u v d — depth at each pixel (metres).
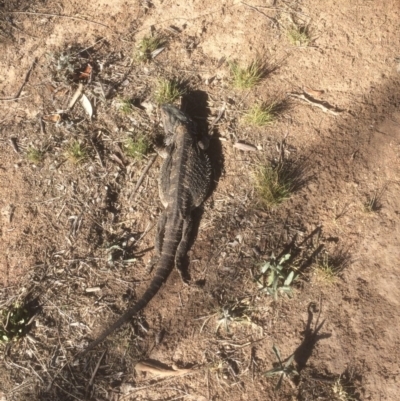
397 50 1.07
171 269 0.96
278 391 0.88
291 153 1.02
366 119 1.03
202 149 1.01
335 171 1.01
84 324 0.93
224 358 0.90
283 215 0.98
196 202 0.98
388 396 0.87
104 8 1.14
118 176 1.02
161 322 0.93
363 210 0.97
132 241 0.99
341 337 0.90
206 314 0.93
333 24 1.10
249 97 1.06
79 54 1.11
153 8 1.14
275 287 0.90
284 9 1.11
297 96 1.06
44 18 1.15
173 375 0.90
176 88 1.08
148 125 1.05
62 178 1.02
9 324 0.92
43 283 0.96
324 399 0.87
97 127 1.06
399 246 0.95
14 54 1.13
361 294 0.93
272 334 0.91
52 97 1.08
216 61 1.09
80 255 0.98
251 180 1.01
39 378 0.90
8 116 1.08
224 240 0.98
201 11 1.12
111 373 0.90
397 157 1.01
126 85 1.08
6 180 1.03
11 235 0.99
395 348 0.89
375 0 1.10
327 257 0.95
